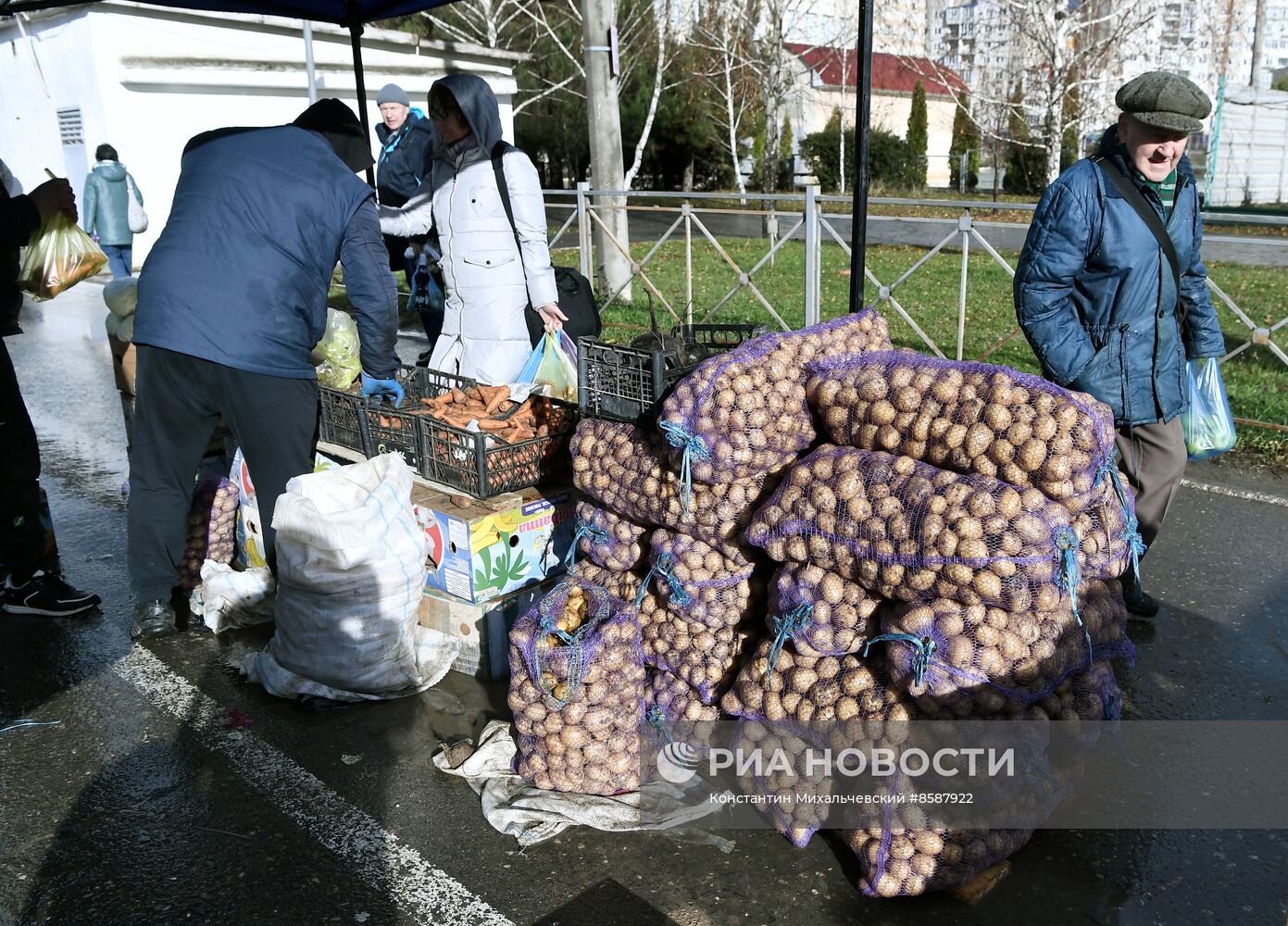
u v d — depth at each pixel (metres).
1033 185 29.17
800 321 10.20
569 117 30.59
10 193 4.14
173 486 3.99
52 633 4.19
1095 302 3.46
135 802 3.06
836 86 38.94
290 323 3.73
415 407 4.29
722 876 2.67
